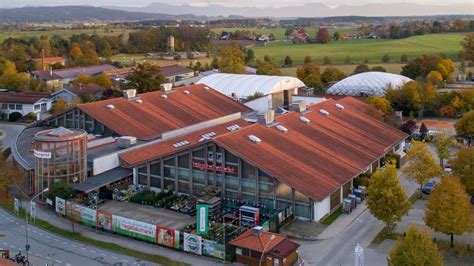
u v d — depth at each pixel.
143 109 108.81
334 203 73.62
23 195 80.50
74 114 101.88
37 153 74.94
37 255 60.50
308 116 95.56
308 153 79.00
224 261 58.66
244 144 75.00
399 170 92.88
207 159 75.31
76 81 175.62
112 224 67.06
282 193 70.31
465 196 60.72
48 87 177.50
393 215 63.84
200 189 76.38
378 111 116.06
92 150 88.00
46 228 68.81
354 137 92.50
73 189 74.88
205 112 117.50
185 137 94.00
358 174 78.69
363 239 63.81
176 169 77.88
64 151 76.00
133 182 82.31
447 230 59.47
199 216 61.59
